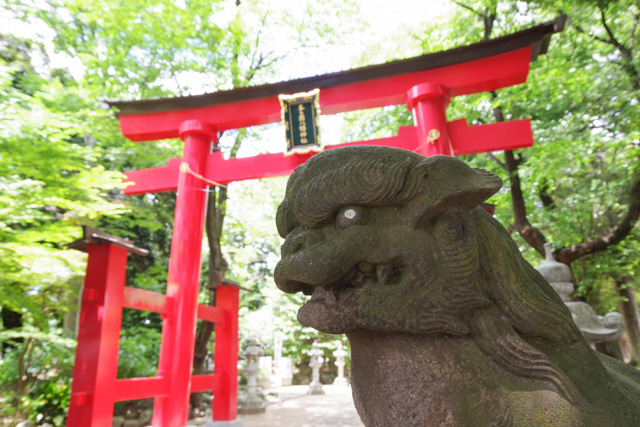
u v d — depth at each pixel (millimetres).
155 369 7566
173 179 6199
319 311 1224
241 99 5988
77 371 3410
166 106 6109
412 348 1196
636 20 7445
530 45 5125
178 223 5625
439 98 5270
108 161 8320
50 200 4945
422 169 1232
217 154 6035
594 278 8992
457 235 1205
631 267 8352
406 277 1205
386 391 1202
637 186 7414
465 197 1185
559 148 7527
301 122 5586
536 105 8805
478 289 1227
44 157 4949
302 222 1313
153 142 7805
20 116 4699
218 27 7625
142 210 8125
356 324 1175
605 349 7473
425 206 1188
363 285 1218
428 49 9789
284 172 5766
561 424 1103
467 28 9383
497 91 8609
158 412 4770
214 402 5742
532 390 1154
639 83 7238
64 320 8312
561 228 8680
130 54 7305
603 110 7902
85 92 5859
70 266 5555
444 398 1136
